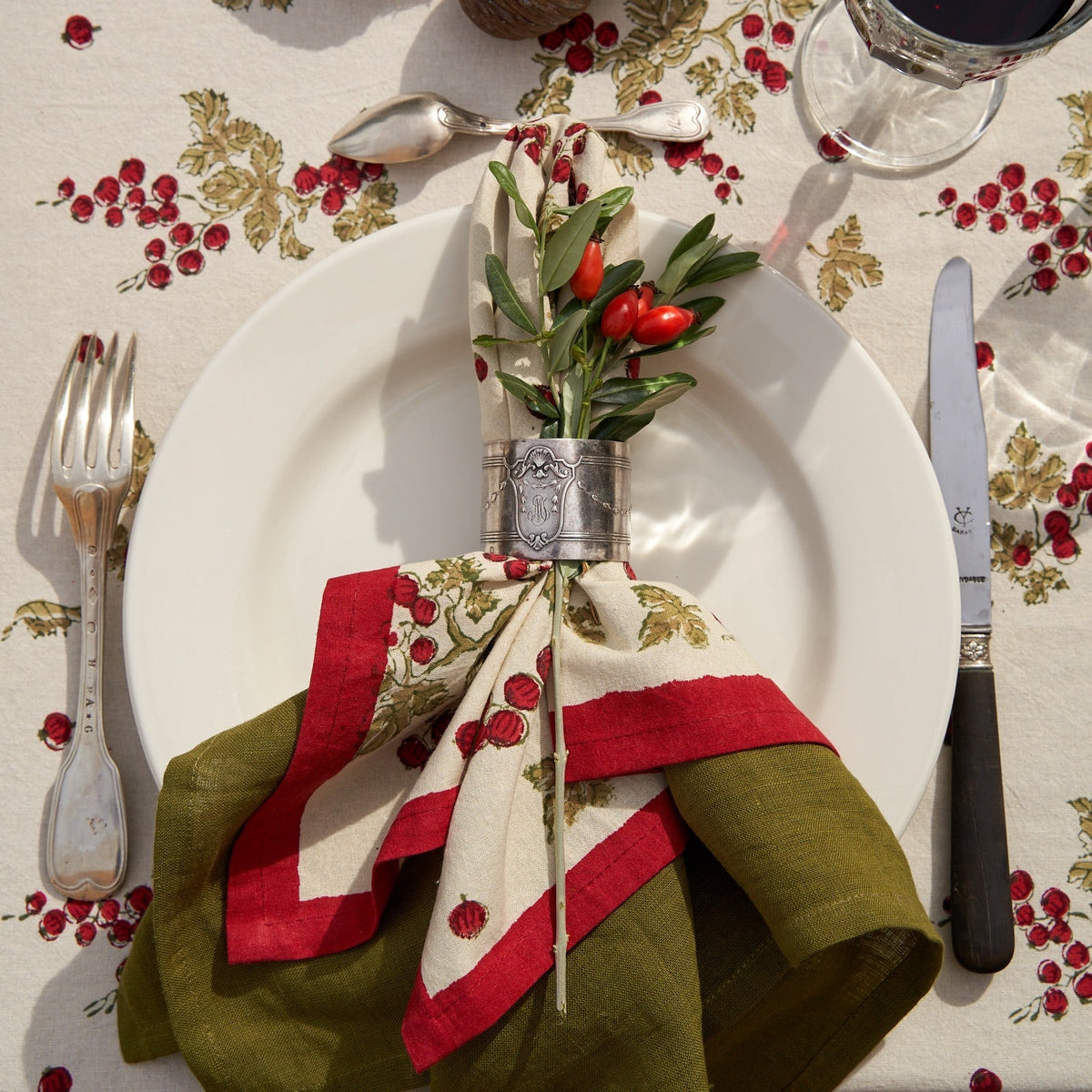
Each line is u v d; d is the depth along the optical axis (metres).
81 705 0.71
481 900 0.55
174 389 0.74
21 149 0.75
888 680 0.66
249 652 0.68
